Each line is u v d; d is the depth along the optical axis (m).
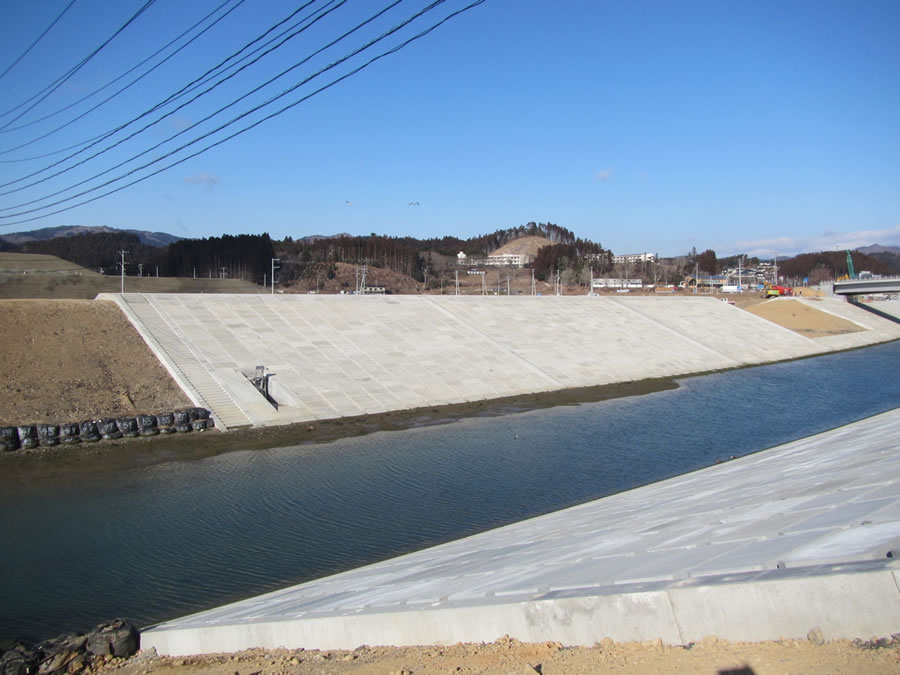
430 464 32.72
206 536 23.88
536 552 13.84
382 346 53.72
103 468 31.55
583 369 58.34
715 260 199.12
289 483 29.72
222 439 36.50
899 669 6.43
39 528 24.59
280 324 53.12
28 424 34.38
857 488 12.60
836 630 7.43
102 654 14.05
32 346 41.50
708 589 8.16
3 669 13.27
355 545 23.06
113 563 21.69
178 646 14.06
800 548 8.99
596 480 30.28
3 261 94.12
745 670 7.16
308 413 41.62
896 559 7.62
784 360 74.69
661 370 62.44
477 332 61.06
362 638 11.26
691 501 16.67
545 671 8.15
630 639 8.66
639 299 85.50
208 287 99.75
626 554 11.25
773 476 18.11
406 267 161.88
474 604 10.16
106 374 40.97
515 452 35.00
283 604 14.94
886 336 96.00
